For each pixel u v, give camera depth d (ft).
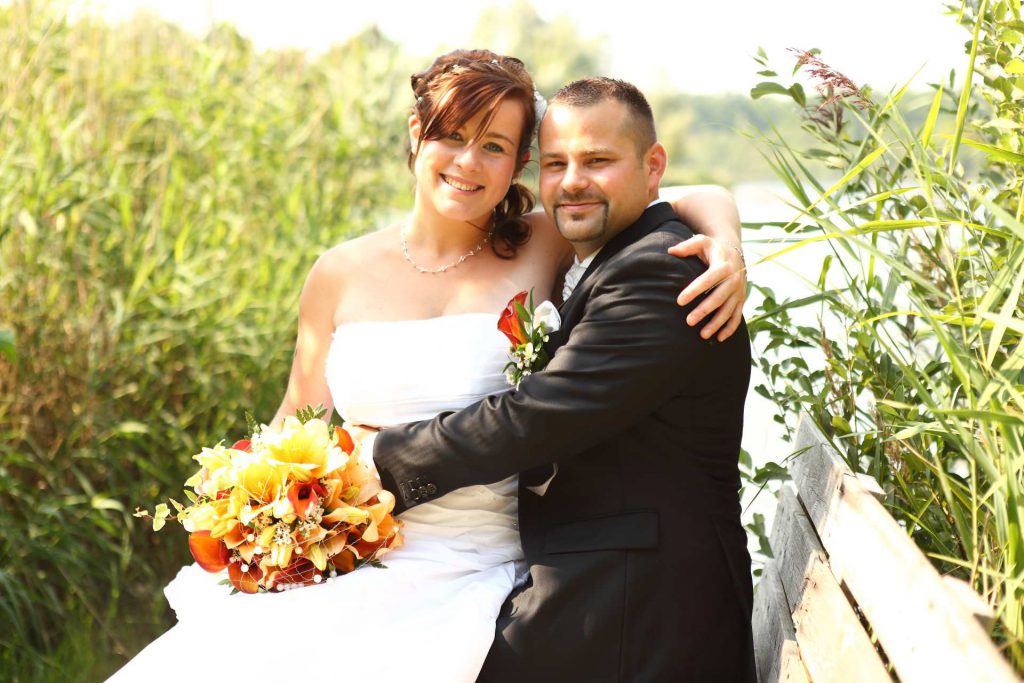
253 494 6.51
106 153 14.78
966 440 5.01
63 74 14.87
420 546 7.15
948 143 6.85
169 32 17.94
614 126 6.73
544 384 6.41
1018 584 4.54
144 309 13.70
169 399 14.12
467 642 6.39
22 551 11.34
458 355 7.61
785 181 7.32
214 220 15.84
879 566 4.78
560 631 6.32
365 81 18.85
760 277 15.46
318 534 6.49
